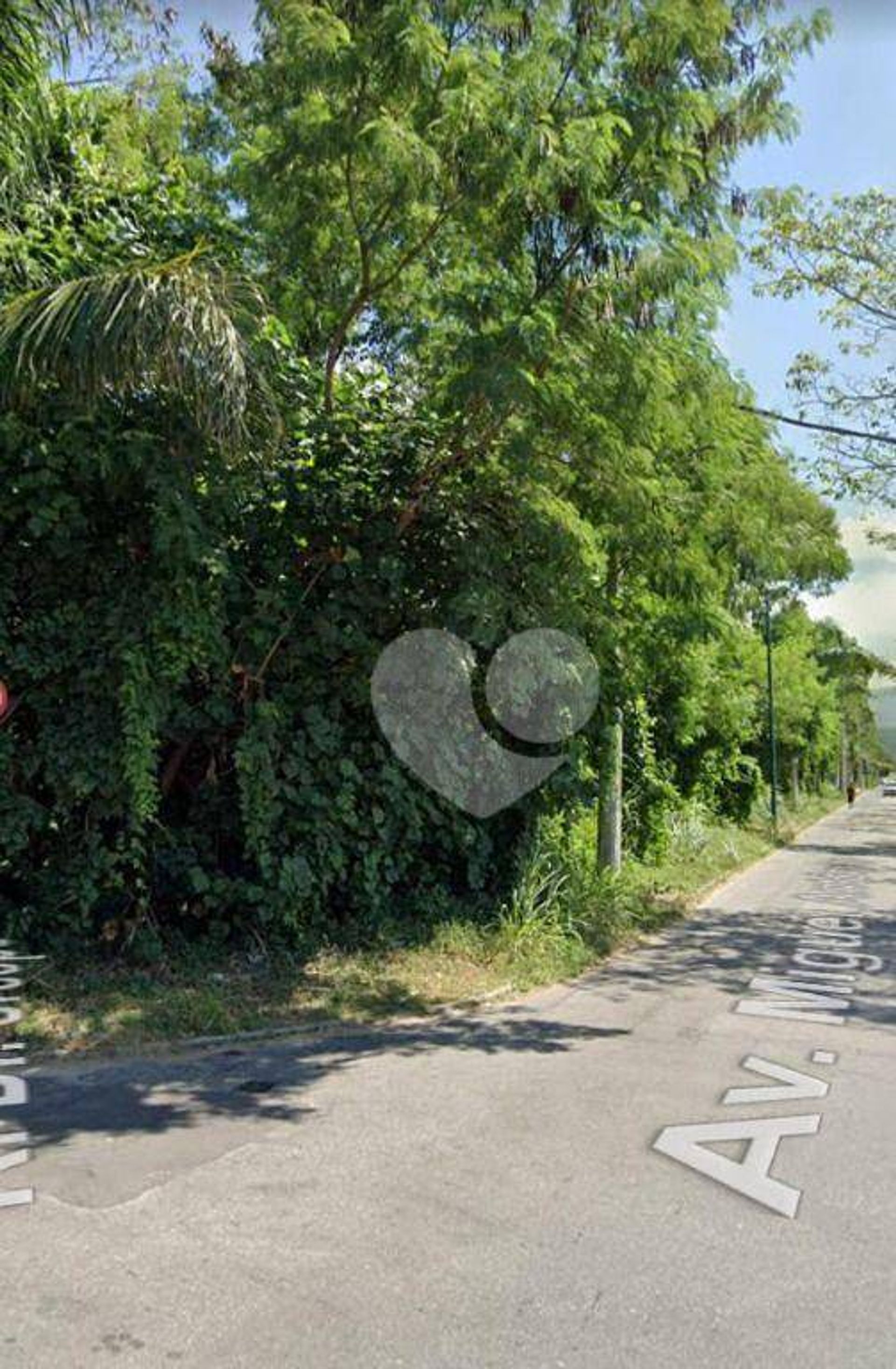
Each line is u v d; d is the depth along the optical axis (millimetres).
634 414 8312
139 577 8039
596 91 8078
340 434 9289
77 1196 4453
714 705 21641
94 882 8070
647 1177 4742
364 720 9578
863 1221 4324
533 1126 5406
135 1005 7344
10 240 7363
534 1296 3666
